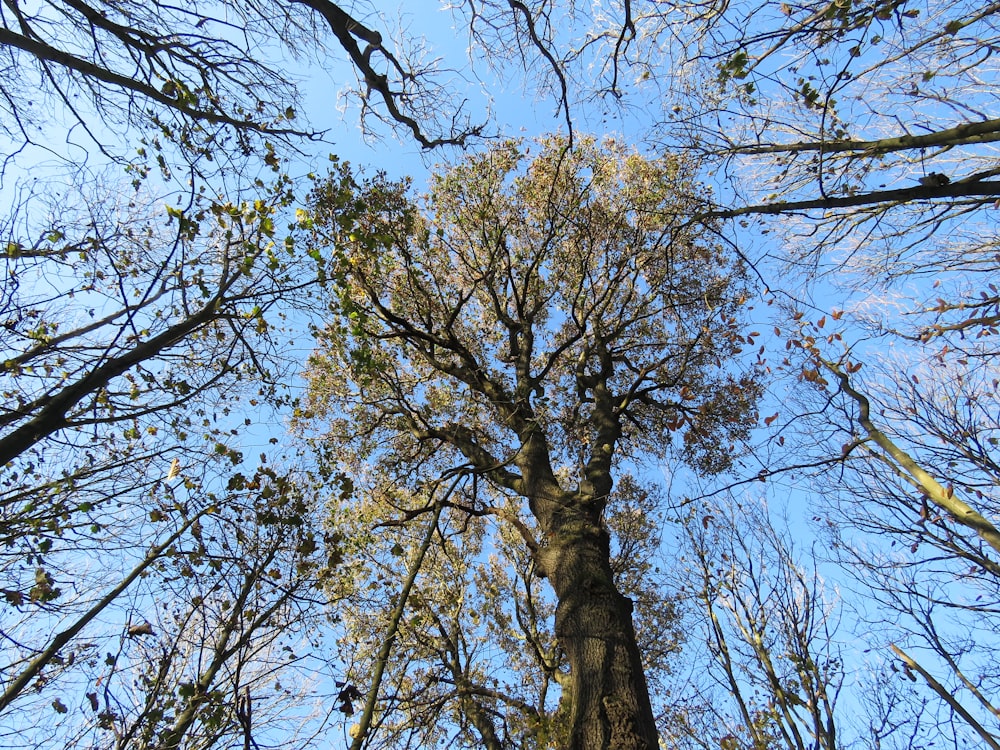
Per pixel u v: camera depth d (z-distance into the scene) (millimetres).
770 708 8961
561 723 6883
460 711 7855
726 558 10484
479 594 10367
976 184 4355
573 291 9914
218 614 5312
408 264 7801
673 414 9461
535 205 9828
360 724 3281
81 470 5918
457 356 9570
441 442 8711
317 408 9062
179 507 5340
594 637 4883
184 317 5758
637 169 9047
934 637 8289
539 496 6652
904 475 6000
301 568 5828
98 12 4867
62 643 4238
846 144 4922
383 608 7758
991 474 7531
